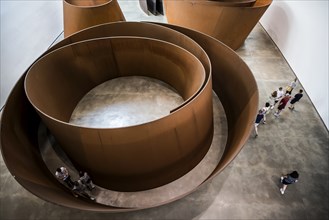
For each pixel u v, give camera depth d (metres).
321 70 8.14
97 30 8.87
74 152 5.83
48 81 7.32
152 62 9.27
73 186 6.00
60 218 5.89
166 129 5.14
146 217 5.86
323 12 7.95
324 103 7.97
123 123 8.30
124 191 6.41
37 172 6.01
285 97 7.59
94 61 8.91
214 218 5.82
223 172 6.68
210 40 8.16
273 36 12.05
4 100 8.77
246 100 6.91
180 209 5.97
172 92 9.44
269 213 5.89
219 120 8.39
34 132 7.52
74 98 8.76
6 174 6.84
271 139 7.53
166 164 5.94
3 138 5.50
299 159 7.00
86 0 11.76
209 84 6.09
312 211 5.91
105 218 5.86
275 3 11.61
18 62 9.43
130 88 9.70
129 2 16.33
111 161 5.45
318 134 7.68
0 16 8.35
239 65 7.34
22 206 6.14
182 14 10.78
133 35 9.20
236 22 10.12
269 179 6.53
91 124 8.30
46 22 11.55
